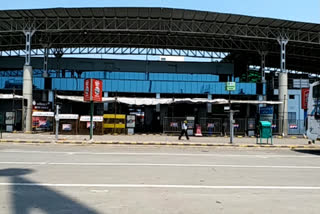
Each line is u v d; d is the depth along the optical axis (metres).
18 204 5.44
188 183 7.44
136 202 5.68
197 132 26.66
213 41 35.88
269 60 42.34
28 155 12.51
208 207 5.43
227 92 32.06
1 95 27.42
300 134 31.42
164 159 11.86
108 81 31.50
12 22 30.53
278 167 10.37
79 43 35.56
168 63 39.31
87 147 16.58
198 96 33.22
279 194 6.50
